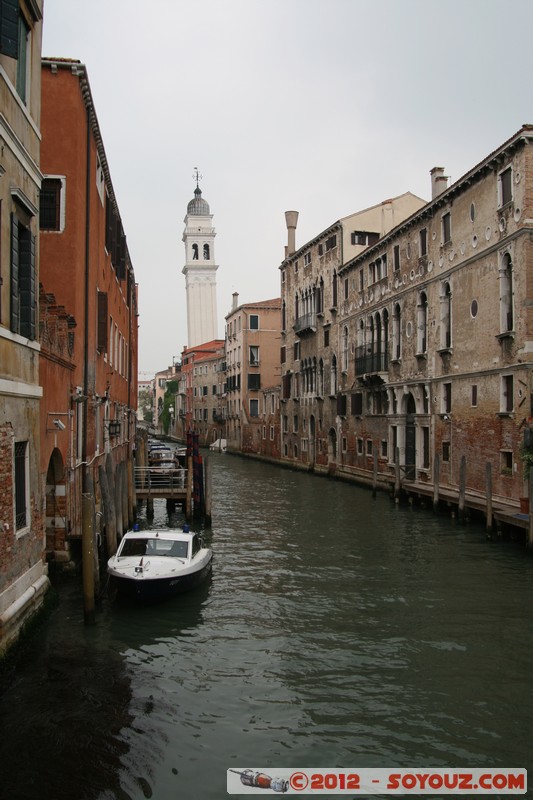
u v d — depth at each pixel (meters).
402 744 8.02
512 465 20.30
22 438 10.15
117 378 25.30
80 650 10.76
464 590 14.24
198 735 8.16
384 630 11.85
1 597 9.22
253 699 9.12
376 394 32.88
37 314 10.99
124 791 7.03
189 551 14.20
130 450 33.31
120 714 8.61
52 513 14.07
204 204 97.06
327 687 9.52
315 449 42.88
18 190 9.58
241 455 61.12
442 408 25.55
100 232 19.42
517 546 18.31
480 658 10.57
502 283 20.98
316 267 42.19
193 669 10.10
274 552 18.14
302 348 45.16
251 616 12.59
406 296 29.02
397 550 18.14
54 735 8.04
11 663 9.37
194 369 84.25
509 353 20.53
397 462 26.64
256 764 7.56
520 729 8.36
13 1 8.76
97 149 18.52
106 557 16.05
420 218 27.27
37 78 11.13
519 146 19.80
